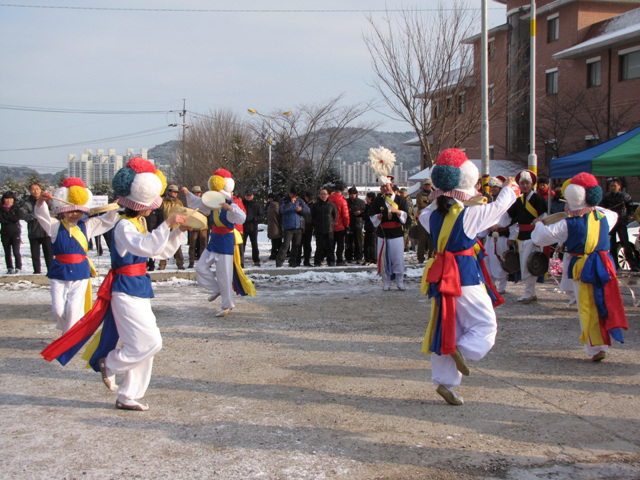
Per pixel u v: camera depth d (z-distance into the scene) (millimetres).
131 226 4344
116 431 4059
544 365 5770
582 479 3404
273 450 3750
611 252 12031
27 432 4027
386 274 10320
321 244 13656
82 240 6332
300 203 13586
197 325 7535
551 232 6004
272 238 15531
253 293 8203
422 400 4738
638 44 23781
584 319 5848
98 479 3334
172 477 3367
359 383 5184
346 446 3820
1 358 6008
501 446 3838
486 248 9617
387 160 7648
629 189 24188
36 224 11945
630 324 7578
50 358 4254
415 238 14375
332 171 33469
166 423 4215
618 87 24781
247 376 5383
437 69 19578
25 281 11328
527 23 29469
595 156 9281
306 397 4805
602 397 4828
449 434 4031
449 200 4617
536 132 26984
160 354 6133
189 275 11875
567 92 27062
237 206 7949
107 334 4445
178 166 47469
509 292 10117
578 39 27172
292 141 32594
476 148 32625
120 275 4395
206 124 43750
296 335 6996
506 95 21203
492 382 5223
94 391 4965
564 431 4102
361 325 7547
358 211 14352
